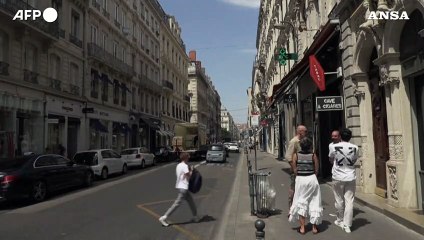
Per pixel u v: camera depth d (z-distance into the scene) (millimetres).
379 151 11203
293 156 8164
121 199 13258
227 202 12414
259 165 26750
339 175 7906
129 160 28188
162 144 56406
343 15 12648
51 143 26172
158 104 55688
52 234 8352
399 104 9328
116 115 38344
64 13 28078
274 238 7445
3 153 21297
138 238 7922
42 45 25062
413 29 8664
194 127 41094
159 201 12641
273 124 42750
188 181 9289
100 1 34875
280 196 12555
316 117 17562
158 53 56438
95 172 20438
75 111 29516
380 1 9328
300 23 21109
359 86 11852
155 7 54156
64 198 14039
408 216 8188
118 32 39188
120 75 39562
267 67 49469
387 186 9930
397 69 9352
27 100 23188
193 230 8586
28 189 12867
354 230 7832
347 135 7969
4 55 21625
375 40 10109
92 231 8570
